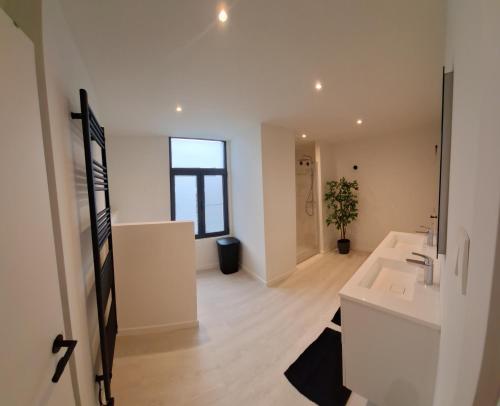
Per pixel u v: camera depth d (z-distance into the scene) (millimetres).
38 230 753
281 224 3441
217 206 4176
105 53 1467
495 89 305
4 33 622
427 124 3385
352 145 4523
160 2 1081
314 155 4797
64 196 1002
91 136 1308
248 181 3529
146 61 1572
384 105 2490
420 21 1232
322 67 1690
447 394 609
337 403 1476
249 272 3693
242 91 2068
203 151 4047
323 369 1749
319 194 4465
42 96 870
